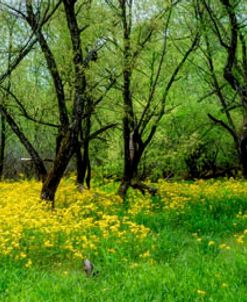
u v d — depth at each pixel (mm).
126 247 11352
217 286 8609
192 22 19047
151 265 10133
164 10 17719
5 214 14570
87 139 19938
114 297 8391
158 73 18406
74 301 8242
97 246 11461
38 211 14648
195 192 19516
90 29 18094
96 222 13055
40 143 29656
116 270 10008
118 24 17719
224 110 21547
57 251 11312
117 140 27875
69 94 19750
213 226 13703
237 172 29234
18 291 8883
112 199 17953
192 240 12328
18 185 23328
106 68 17766
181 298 8172
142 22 17641
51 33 19141
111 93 19062
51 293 8633
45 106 20625
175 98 24219
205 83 24109
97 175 29406
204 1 16797
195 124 26719
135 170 19438
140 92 19203
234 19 16500
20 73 21000
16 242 11695
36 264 10789
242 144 21922
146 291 8492
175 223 14328
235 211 15844
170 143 27094
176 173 29078
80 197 17953
